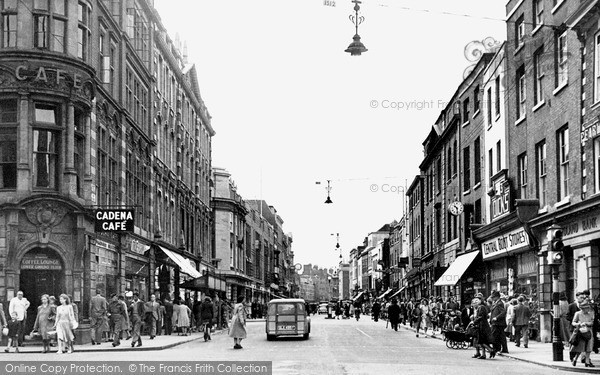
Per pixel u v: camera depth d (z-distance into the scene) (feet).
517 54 108.99
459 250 151.94
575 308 77.36
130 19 131.23
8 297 91.35
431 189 198.80
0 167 93.56
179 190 176.86
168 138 169.27
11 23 94.17
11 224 92.07
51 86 93.45
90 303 99.14
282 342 102.42
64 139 95.61
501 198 115.65
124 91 123.54
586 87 82.38
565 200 88.58
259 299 344.49
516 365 65.46
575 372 59.21
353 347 90.12
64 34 96.84
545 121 96.63
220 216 257.55
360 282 554.46
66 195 95.30
